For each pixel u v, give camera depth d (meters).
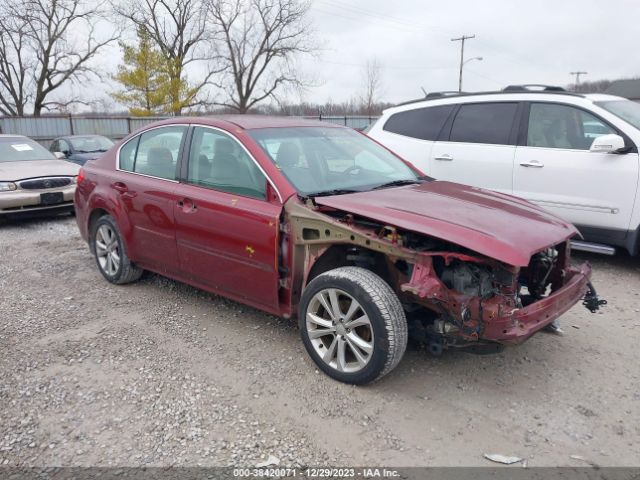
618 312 4.60
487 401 3.24
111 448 2.79
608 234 5.52
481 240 2.98
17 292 5.13
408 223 3.14
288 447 2.80
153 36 38.69
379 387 3.37
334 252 3.61
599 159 5.47
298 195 3.58
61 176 8.87
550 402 3.23
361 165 4.36
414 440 2.86
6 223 8.95
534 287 3.79
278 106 44.84
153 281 5.39
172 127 4.59
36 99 36.78
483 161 6.26
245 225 3.73
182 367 3.62
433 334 3.24
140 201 4.62
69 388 3.35
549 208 5.84
